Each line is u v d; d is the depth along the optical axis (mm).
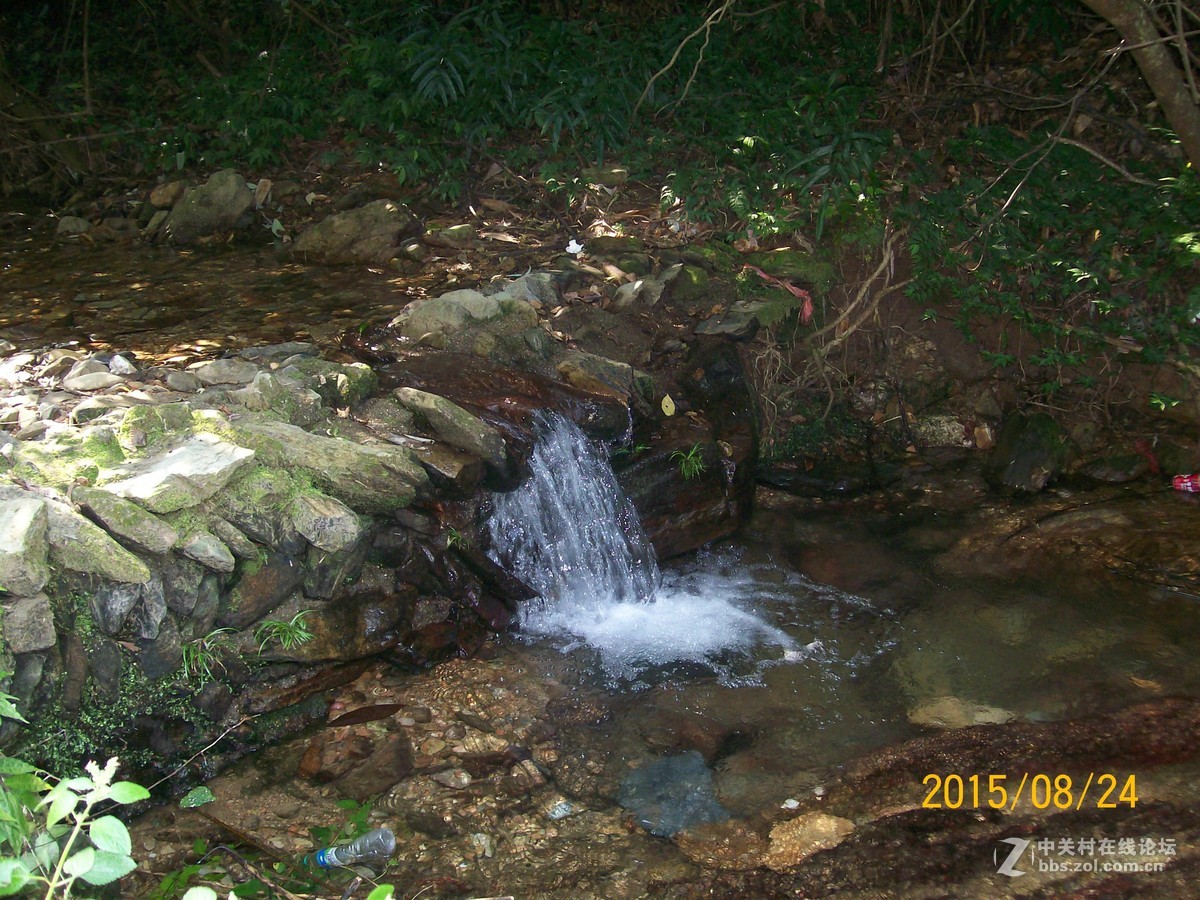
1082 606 3734
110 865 1898
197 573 2871
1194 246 4680
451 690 3277
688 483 3957
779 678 3391
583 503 3689
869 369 4906
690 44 6059
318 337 3992
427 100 5582
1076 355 4715
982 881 2604
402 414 3514
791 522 4285
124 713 2807
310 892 2551
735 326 4406
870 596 3826
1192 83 4191
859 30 6531
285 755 3020
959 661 3465
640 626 3654
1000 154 5316
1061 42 6172
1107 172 5285
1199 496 4359
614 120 5523
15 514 2611
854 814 2826
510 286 4293
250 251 5062
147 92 6609
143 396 3379
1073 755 3025
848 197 4883
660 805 2865
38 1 7402
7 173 5930
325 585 3129
